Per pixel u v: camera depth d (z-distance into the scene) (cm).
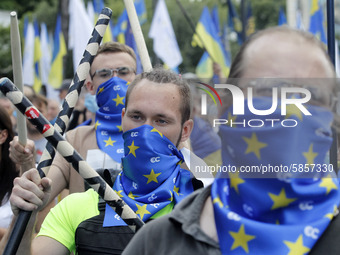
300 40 155
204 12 939
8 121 409
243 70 156
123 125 274
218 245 151
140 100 268
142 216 264
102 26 267
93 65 384
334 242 146
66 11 1496
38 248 265
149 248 160
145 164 268
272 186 150
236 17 1195
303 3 1191
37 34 1215
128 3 308
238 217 148
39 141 509
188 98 272
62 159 354
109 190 229
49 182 233
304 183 150
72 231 270
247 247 147
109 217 263
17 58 223
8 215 402
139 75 277
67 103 254
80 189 350
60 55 1054
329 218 146
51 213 275
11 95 211
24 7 2867
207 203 158
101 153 354
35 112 213
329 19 338
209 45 934
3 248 240
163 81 271
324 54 156
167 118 267
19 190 229
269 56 154
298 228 145
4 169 404
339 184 154
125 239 260
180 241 156
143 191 272
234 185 153
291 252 144
